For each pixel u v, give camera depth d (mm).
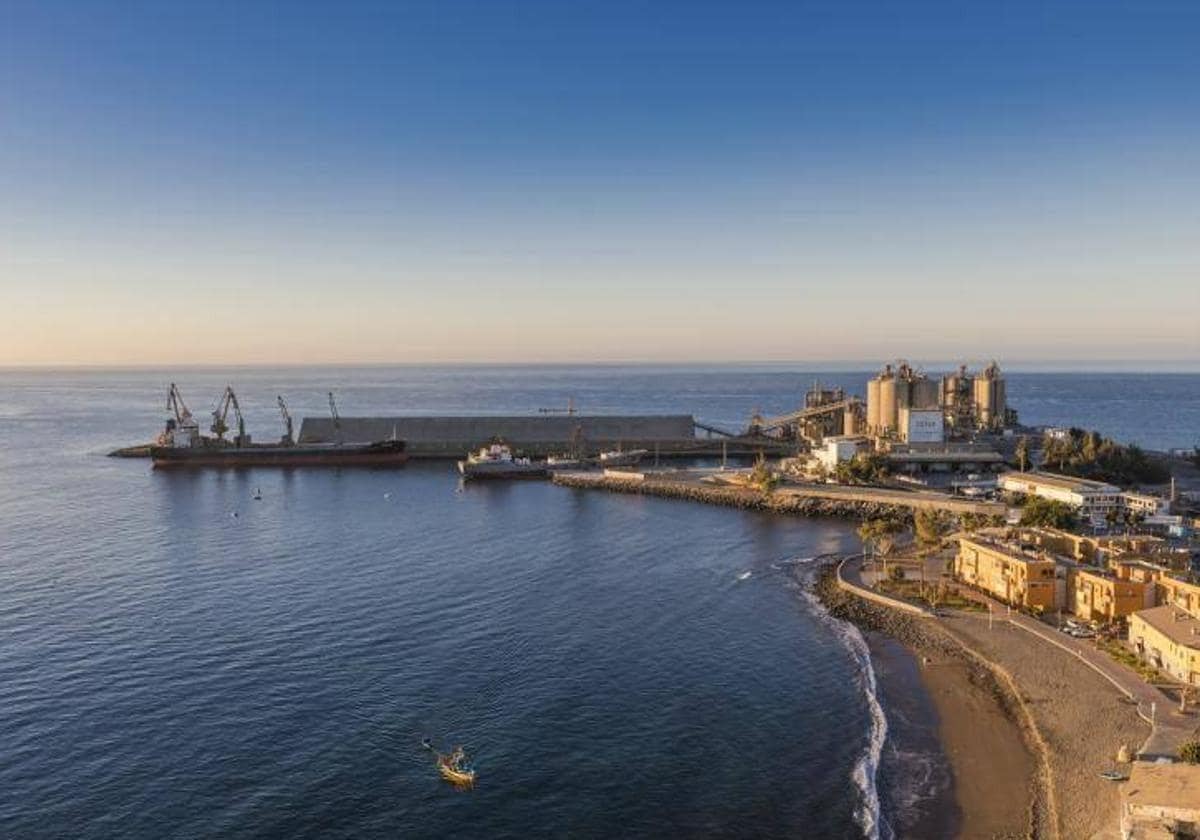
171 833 76812
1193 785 73500
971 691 107438
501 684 108375
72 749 90688
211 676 109500
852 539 194250
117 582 152250
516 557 175000
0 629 126250
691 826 78875
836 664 116125
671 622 133125
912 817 80312
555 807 81562
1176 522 182875
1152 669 107688
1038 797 82750
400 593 146500
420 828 78188
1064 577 134000
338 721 97562
